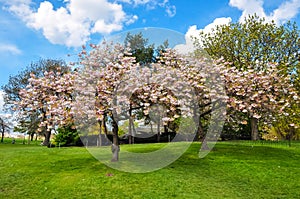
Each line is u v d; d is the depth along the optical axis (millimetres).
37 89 8570
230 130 15930
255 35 16609
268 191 5996
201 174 7195
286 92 10391
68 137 15719
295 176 7203
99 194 5703
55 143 15922
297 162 8922
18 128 23547
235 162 8633
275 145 12883
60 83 8289
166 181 6441
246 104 9766
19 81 22219
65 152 10992
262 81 9844
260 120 12984
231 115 11094
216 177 6973
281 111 10516
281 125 15242
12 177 7082
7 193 5930
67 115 7273
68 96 8273
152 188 5992
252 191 5969
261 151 10797
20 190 6098
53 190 6012
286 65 14820
